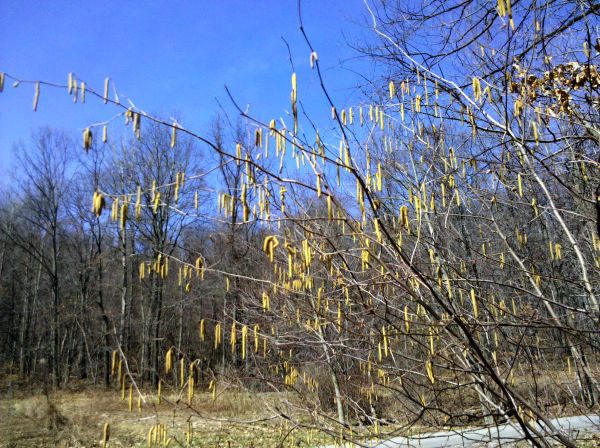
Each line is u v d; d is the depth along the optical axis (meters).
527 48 4.86
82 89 2.40
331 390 6.68
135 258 25.02
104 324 20.75
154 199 2.75
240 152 2.83
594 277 5.36
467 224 6.02
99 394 12.44
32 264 32.06
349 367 5.72
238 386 4.89
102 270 26.97
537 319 3.99
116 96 2.44
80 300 24.67
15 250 31.33
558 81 4.18
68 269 28.56
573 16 5.29
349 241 4.23
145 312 23.36
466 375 3.96
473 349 3.17
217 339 3.71
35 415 11.39
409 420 4.13
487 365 3.12
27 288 31.11
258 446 5.66
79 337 24.77
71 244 28.48
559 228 5.64
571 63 4.14
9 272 32.19
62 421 10.71
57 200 26.95
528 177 4.85
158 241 19.55
